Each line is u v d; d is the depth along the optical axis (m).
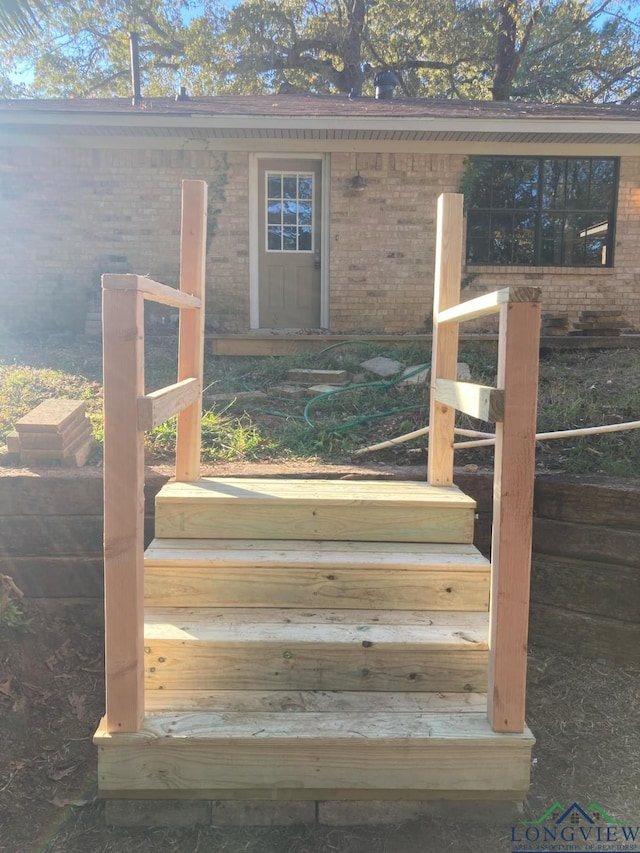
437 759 2.03
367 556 2.59
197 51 18.16
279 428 4.32
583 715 2.65
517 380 1.89
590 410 4.17
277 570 2.52
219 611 2.50
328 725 2.07
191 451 3.14
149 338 7.21
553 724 2.60
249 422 4.41
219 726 2.05
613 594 2.96
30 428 3.28
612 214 8.62
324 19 18.30
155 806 2.06
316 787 2.04
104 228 8.36
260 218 8.62
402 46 18.66
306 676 2.27
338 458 3.76
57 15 17.38
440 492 2.94
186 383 2.63
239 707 2.16
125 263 8.39
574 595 3.04
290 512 2.76
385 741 2.01
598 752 2.45
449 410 3.08
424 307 8.58
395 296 8.55
